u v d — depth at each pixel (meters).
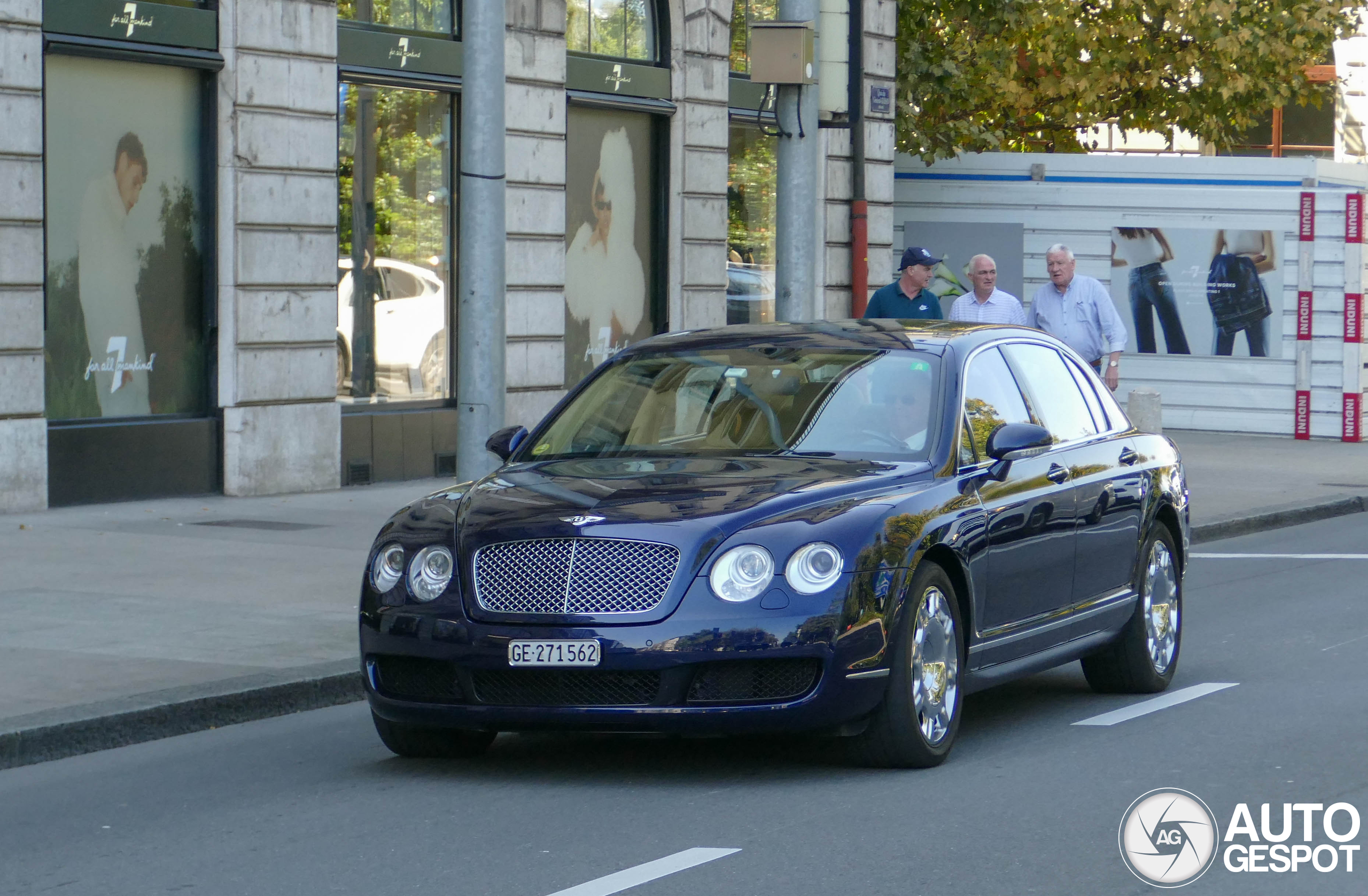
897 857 14.27
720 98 52.25
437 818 15.88
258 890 13.72
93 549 31.11
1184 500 22.92
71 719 18.78
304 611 25.64
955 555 17.78
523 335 45.91
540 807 16.20
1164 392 61.78
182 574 28.64
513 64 45.09
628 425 19.70
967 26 69.19
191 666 21.62
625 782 17.16
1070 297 36.75
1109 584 21.03
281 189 40.50
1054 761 17.83
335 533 34.06
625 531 16.61
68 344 37.16
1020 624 19.09
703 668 16.36
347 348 43.19
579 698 16.59
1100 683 21.94
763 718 16.33
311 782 17.53
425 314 45.19
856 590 16.55
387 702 17.41
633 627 16.36
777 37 31.77
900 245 63.56
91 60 37.19
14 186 35.19
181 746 19.27
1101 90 74.38
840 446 18.70
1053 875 13.76
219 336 39.69
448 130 45.50
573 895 13.30
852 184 57.44
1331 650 24.78
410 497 40.53
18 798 16.94
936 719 17.58
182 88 39.06
